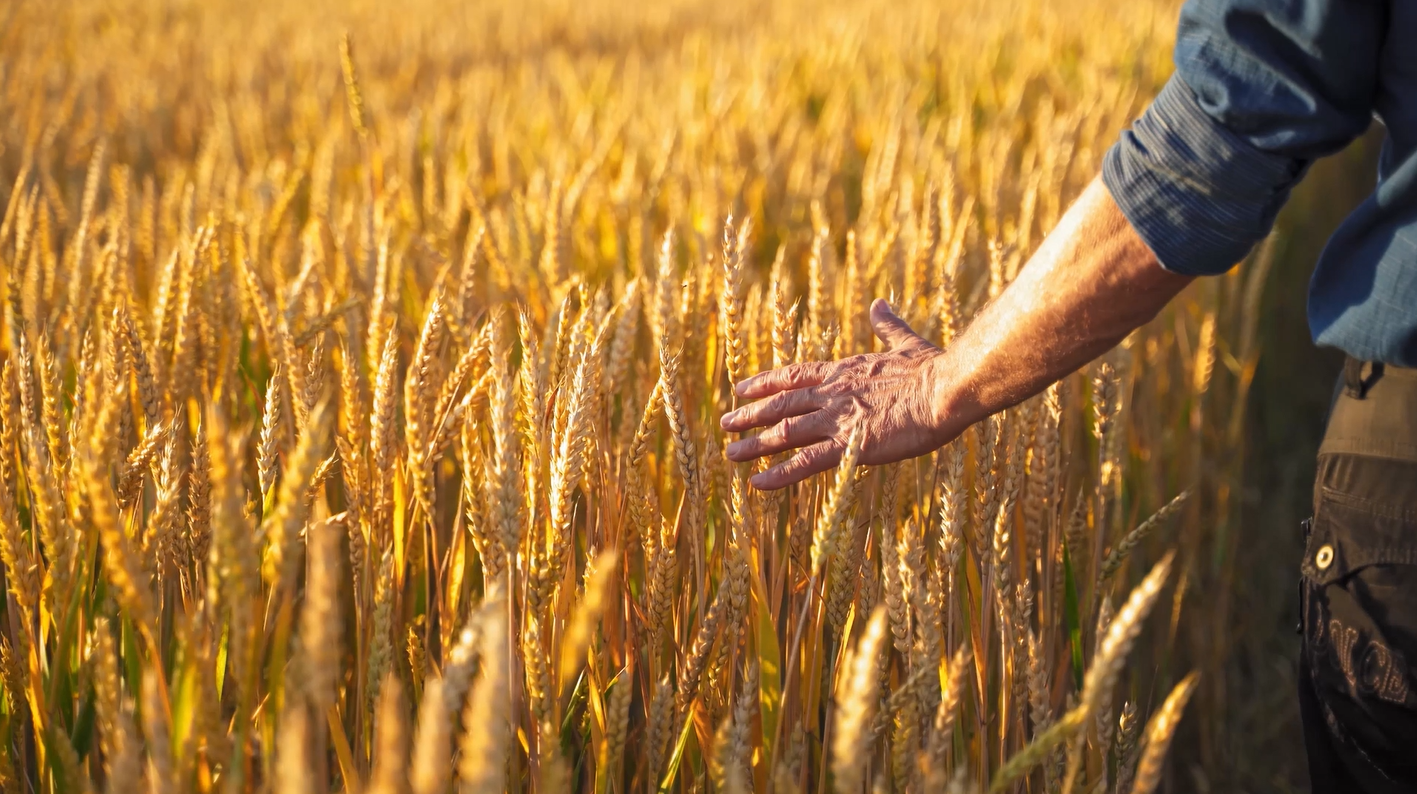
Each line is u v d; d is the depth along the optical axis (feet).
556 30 40.04
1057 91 21.12
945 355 4.87
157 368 5.80
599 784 3.87
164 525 4.04
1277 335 14.64
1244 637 10.30
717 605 4.32
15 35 33.37
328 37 34.12
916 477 5.75
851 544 4.50
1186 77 4.15
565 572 4.29
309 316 6.75
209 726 2.99
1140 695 8.27
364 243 7.93
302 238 9.56
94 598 4.64
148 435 4.58
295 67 27.40
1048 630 5.74
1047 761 4.56
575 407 3.82
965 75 23.02
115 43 32.19
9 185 13.82
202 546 4.54
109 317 6.59
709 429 5.54
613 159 15.08
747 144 15.64
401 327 7.64
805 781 4.65
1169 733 2.75
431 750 1.96
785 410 5.02
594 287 9.39
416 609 5.48
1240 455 10.10
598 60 30.96
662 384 4.59
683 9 44.98
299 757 2.17
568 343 5.02
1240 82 4.02
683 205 11.39
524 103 20.16
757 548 4.96
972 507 5.88
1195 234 4.19
